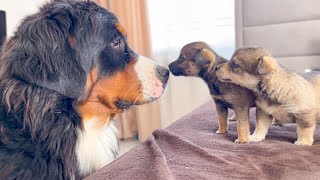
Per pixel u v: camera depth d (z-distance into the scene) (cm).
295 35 260
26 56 106
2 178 97
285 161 97
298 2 256
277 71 111
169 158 103
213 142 119
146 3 302
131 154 109
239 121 118
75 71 111
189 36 310
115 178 92
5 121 104
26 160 100
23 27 111
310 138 112
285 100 111
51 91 107
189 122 151
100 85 121
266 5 265
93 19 120
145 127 317
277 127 135
